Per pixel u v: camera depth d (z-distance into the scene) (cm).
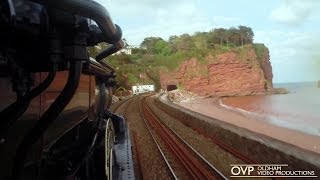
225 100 14488
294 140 4078
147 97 9325
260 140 1786
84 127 672
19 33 272
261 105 11356
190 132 2941
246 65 18612
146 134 2681
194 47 19425
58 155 477
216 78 17850
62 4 246
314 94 18050
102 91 998
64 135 504
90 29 315
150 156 1848
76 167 488
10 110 292
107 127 600
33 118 372
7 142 312
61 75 462
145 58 17425
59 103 286
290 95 17525
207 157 1830
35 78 367
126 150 845
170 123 3603
